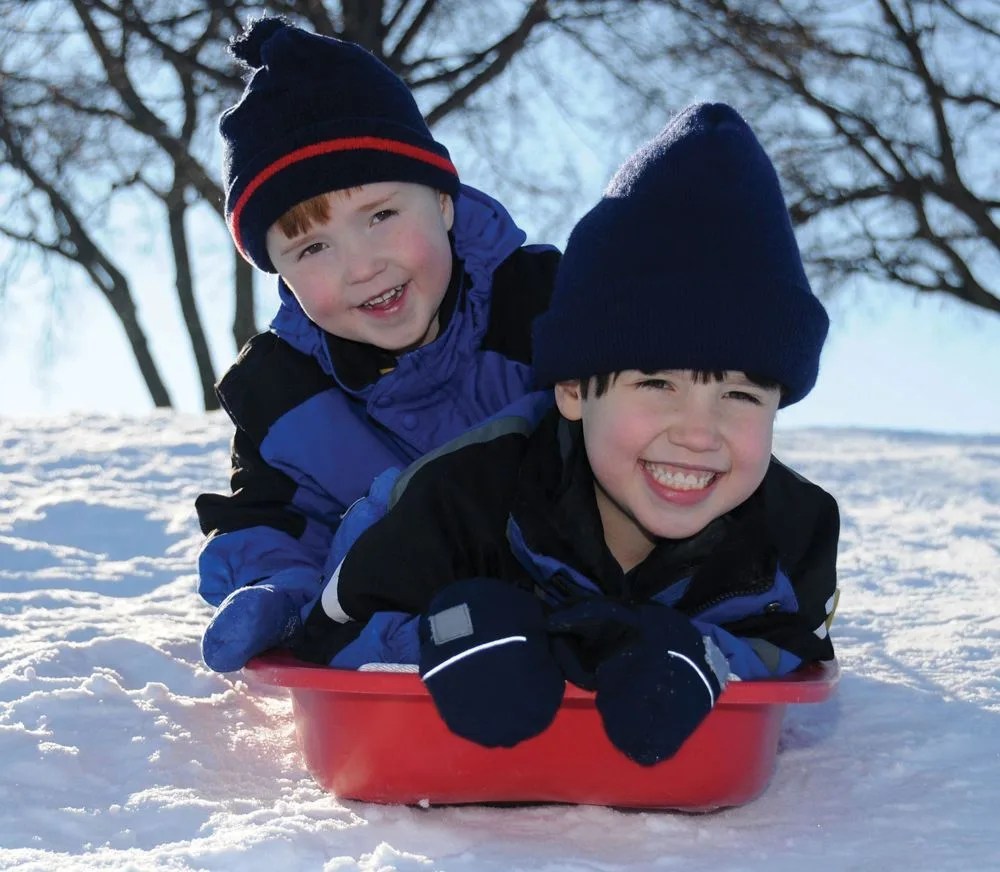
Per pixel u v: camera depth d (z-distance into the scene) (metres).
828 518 2.33
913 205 15.91
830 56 14.58
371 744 2.02
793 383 2.14
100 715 2.40
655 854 1.88
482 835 1.94
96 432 7.13
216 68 12.75
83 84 13.55
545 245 3.01
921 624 3.43
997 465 7.06
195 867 1.75
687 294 2.04
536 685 1.86
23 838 1.89
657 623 1.92
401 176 2.63
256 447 2.78
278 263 2.70
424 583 2.15
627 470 2.10
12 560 4.09
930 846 1.92
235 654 2.16
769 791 2.20
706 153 2.12
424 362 2.71
